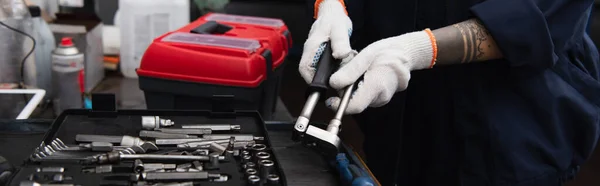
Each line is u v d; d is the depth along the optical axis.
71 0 1.61
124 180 0.73
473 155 1.07
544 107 1.01
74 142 0.87
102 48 1.64
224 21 1.51
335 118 0.84
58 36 1.48
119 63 1.72
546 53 0.89
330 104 0.89
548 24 0.91
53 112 1.33
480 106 1.04
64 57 1.32
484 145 1.05
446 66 1.08
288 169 0.87
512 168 1.03
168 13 1.64
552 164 1.04
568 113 1.02
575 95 1.02
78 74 1.36
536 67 0.93
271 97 1.36
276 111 1.46
